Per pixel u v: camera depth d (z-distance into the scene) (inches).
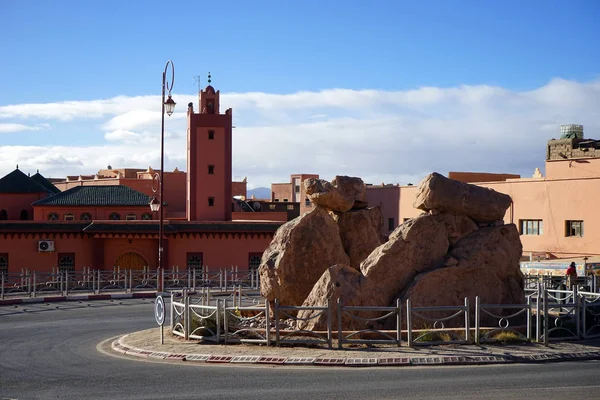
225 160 2377.0
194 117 2362.2
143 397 470.9
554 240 1769.2
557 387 486.3
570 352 615.5
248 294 1427.2
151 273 1667.1
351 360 583.5
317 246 794.8
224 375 542.6
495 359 587.8
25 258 1889.8
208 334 705.6
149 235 1947.6
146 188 2974.9
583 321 681.0
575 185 1728.6
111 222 1926.7
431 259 725.3
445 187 738.2
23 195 2476.6
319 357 596.1
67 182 3351.4
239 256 2014.0
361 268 721.6
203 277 1595.7
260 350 633.6
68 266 1924.2
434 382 505.0
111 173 3688.5
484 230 751.1
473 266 722.2
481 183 1977.1
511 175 2303.2
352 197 860.6
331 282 695.7
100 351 691.4
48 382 527.5
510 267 746.8
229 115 2386.8
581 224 1720.0
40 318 1008.2
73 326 908.6
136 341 719.1
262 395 469.7
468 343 644.7
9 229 1861.5
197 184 2362.2
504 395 463.2
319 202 832.9
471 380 511.2
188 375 545.0
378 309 639.8
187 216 2394.2
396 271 709.9
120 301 1309.1
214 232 1998.0
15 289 1518.2
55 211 2267.5
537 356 597.6
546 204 1791.3
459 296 716.0
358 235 844.6
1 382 529.7
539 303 660.1
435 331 648.4
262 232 2017.7
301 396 465.1
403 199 2213.3
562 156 2095.2
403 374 537.6
